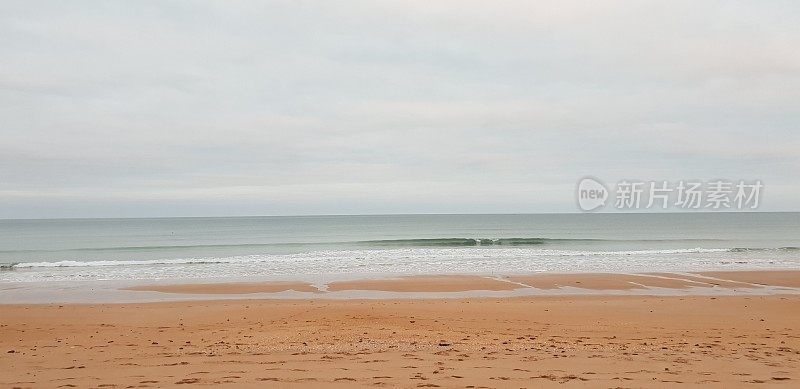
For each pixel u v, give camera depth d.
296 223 114.75
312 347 10.12
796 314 14.89
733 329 12.63
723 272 25.67
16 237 64.00
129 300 18.59
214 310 15.69
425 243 47.94
